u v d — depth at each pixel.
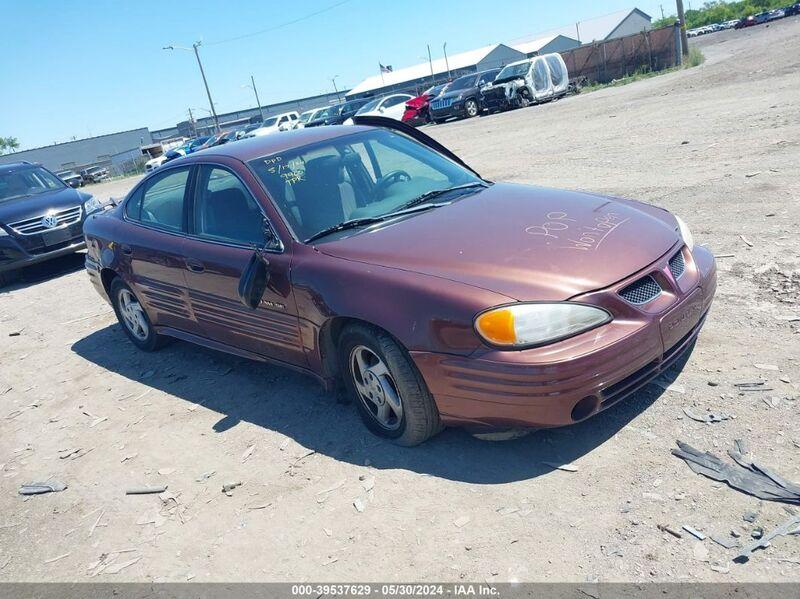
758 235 5.70
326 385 4.11
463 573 2.78
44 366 6.34
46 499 4.04
